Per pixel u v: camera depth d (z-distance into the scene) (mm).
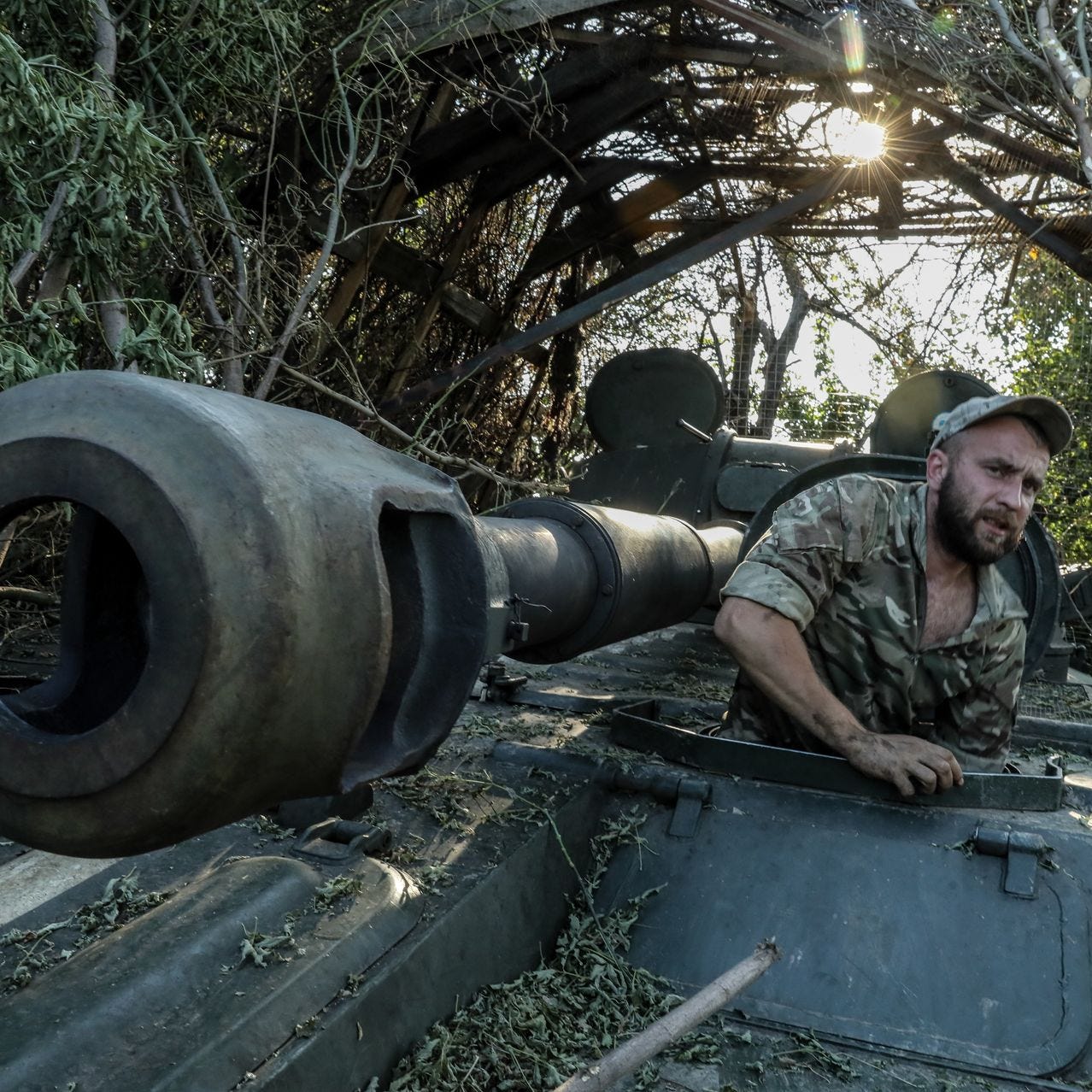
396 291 7633
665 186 8344
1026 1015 2062
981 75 6562
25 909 1774
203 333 5020
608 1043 1940
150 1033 1461
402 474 1509
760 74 6973
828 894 2283
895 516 2666
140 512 1138
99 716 1285
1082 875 2273
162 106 4371
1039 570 3428
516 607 2012
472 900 1956
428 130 6840
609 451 5840
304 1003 1574
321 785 1348
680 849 2424
